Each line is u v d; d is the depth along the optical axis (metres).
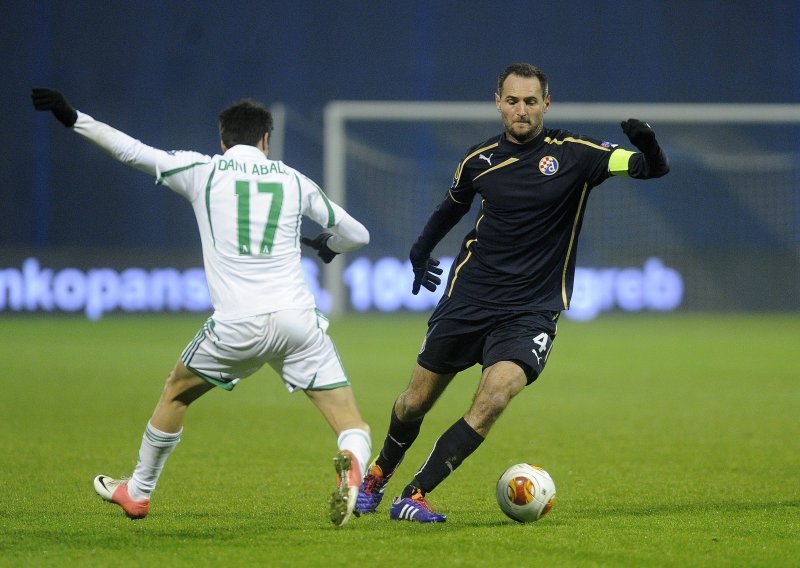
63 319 92.56
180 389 18.47
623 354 63.00
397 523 19.62
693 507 21.70
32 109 105.56
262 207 18.09
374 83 110.88
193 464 27.62
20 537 18.30
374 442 32.25
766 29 112.94
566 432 34.06
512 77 19.78
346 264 101.19
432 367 20.44
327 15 110.25
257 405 41.28
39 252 95.44
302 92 110.12
